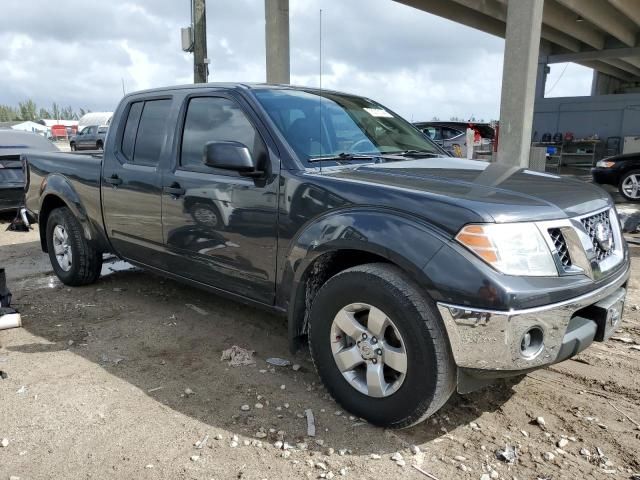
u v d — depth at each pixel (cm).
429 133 1516
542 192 279
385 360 267
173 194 380
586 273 260
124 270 577
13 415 291
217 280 367
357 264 306
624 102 1988
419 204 259
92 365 353
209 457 257
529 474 247
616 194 1227
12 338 398
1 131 880
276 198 314
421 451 263
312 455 259
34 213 546
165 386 325
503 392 320
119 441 269
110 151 448
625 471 249
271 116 337
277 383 329
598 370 348
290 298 312
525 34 975
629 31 2100
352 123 382
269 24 1175
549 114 2170
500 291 231
